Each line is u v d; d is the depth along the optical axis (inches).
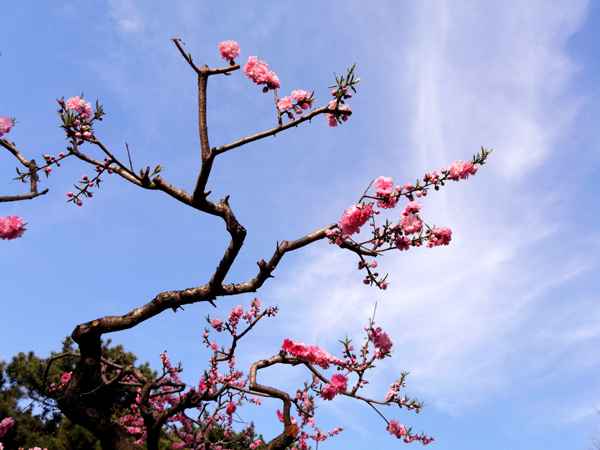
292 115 139.6
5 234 128.4
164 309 152.5
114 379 150.4
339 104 133.4
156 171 133.8
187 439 225.9
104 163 147.4
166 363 218.4
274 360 158.1
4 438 320.2
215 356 177.8
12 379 391.5
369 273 155.5
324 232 150.0
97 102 138.0
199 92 138.9
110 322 151.4
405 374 173.0
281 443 137.9
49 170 142.9
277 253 145.0
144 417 142.2
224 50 136.8
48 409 408.2
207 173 132.2
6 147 157.2
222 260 140.0
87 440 351.9
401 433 175.2
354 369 163.2
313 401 171.3
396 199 143.3
